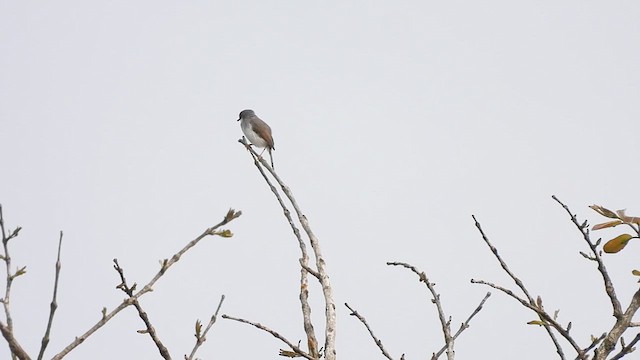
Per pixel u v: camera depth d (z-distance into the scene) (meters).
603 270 8.12
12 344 6.15
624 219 8.28
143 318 7.44
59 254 6.49
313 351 8.62
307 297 9.12
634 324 7.88
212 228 7.58
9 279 6.92
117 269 7.32
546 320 8.17
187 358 7.72
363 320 8.92
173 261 7.48
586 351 8.03
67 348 6.65
